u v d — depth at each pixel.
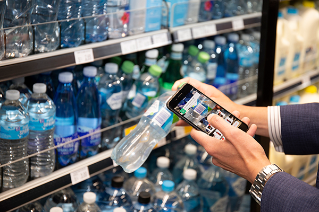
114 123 1.50
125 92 1.61
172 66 1.71
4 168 1.07
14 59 0.99
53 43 1.15
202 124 0.96
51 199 1.38
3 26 1.03
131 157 1.08
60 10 1.18
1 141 1.06
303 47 2.19
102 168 1.28
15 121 1.04
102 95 1.46
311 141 1.17
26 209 1.32
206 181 1.94
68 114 1.25
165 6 1.49
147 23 1.44
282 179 0.86
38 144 1.17
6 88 1.21
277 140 1.24
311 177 2.45
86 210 1.32
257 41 2.09
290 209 0.81
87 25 1.26
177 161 2.01
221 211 1.88
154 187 1.70
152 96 1.59
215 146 0.92
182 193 1.73
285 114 1.20
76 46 1.20
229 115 0.97
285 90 2.00
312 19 2.17
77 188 1.55
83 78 1.42
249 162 0.88
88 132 1.33
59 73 1.25
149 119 1.04
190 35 1.55
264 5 1.57
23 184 1.08
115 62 1.55
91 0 1.25
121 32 1.35
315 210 0.78
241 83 2.09
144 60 1.71
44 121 1.14
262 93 1.69
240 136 0.88
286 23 2.05
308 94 2.31
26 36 1.06
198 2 1.63
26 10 1.07
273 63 1.66
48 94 1.32
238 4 1.91
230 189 2.00
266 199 0.86
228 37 1.99
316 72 2.32
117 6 1.31
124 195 1.50
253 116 1.25
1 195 1.01
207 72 1.86
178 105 0.95
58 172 1.17
